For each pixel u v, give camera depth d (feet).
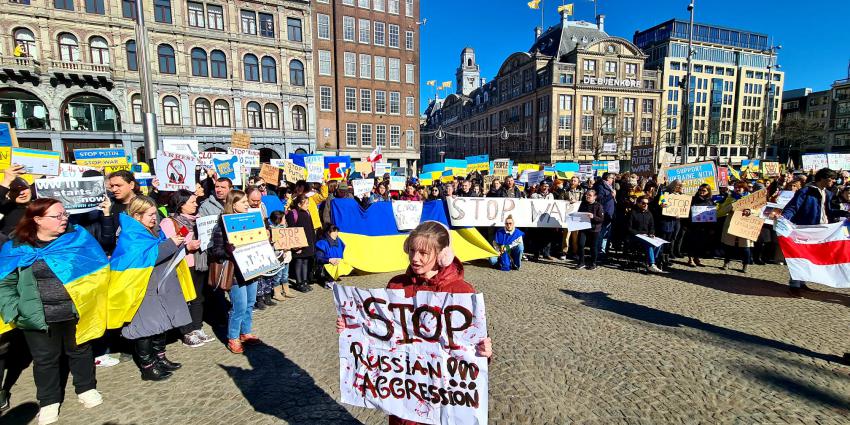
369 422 10.42
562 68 186.60
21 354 14.37
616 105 193.06
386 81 121.90
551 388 11.84
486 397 6.76
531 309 18.61
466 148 290.76
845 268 16.85
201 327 15.69
